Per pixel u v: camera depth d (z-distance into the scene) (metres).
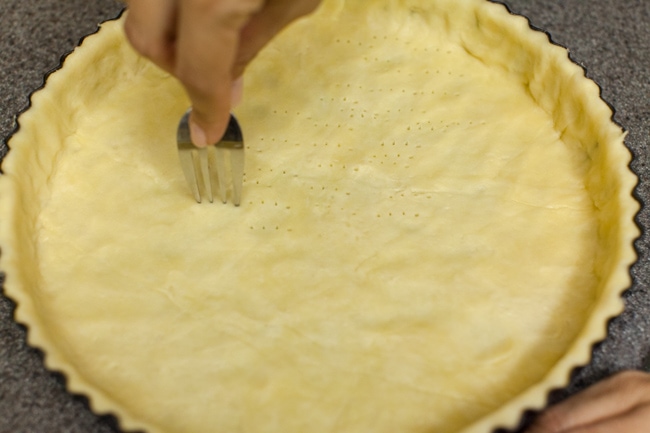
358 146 0.45
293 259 0.41
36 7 0.53
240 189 0.43
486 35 0.48
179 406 0.37
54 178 0.44
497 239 0.42
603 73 0.51
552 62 0.45
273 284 0.41
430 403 0.37
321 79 0.48
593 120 0.44
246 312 0.40
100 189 0.43
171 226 0.42
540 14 0.54
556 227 0.42
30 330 0.37
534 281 0.41
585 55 0.52
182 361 0.38
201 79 0.34
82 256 0.41
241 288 0.40
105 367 0.38
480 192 0.44
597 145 0.44
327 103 0.47
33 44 0.51
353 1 0.49
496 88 0.48
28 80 0.50
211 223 0.42
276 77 0.48
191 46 0.33
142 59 0.47
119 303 0.40
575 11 0.54
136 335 0.39
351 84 0.48
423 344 0.39
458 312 0.40
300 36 0.49
